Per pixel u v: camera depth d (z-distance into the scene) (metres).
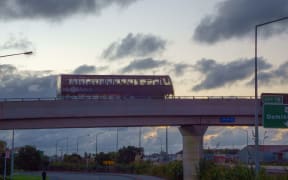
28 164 176.12
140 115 65.38
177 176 85.06
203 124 68.81
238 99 67.88
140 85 70.56
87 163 174.00
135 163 138.12
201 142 70.88
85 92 68.94
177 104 66.56
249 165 48.78
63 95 68.50
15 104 61.44
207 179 60.25
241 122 68.88
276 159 133.88
